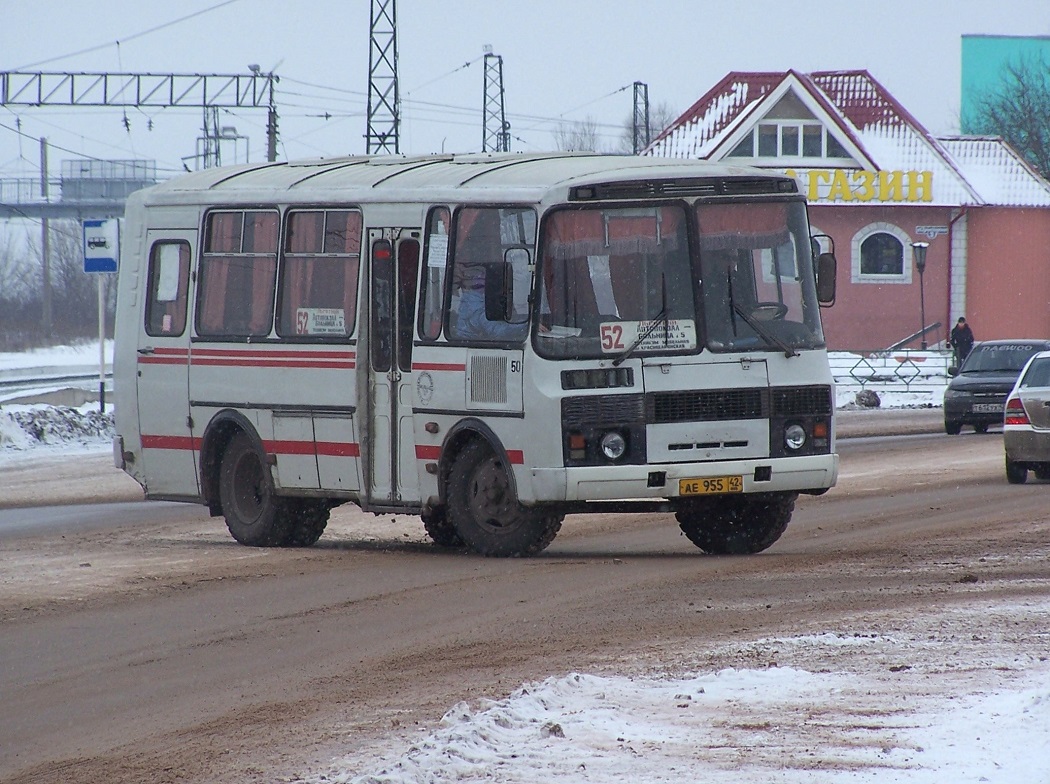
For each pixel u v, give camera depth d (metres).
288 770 27.47
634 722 29.42
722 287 53.53
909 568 50.94
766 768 25.91
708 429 52.69
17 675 37.38
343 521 73.75
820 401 54.44
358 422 58.41
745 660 35.72
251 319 62.75
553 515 54.28
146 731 31.42
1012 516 66.69
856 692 31.69
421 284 56.72
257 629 42.28
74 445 116.19
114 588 50.00
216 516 71.12
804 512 71.38
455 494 55.88
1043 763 25.48
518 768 26.17
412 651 38.59
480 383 54.25
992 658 35.03
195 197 65.56
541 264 52.59
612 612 43.16
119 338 68.50
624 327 52.50
